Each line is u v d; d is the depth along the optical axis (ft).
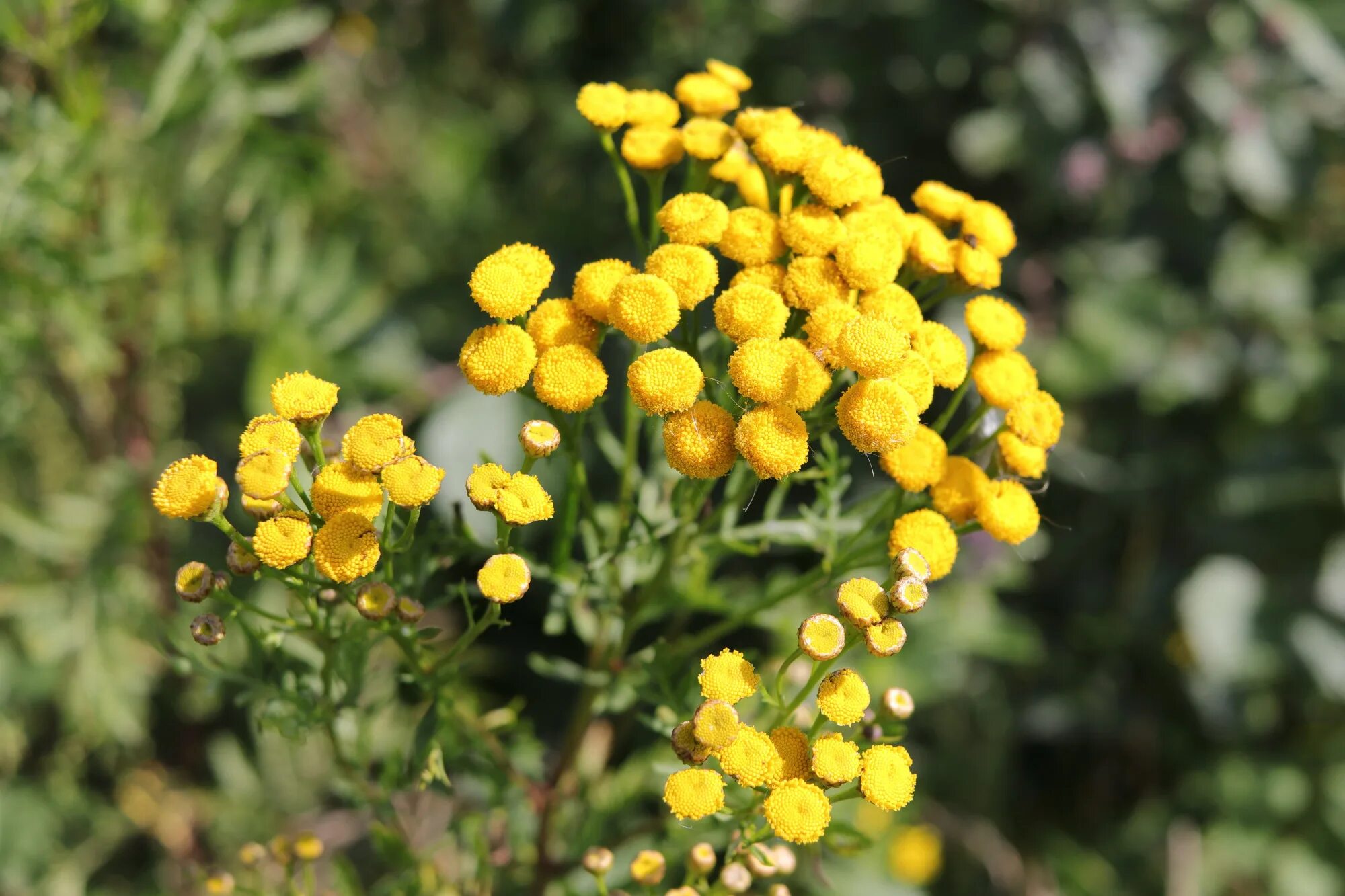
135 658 1.67
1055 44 1.79
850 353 1.12
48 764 1.82
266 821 1.73
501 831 1.33
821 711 1.11
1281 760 2.07
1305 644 1.92
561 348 1.15
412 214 2.28
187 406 1.81
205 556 1.68
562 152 2.26
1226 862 2.02
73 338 1.60
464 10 2.36
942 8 1.81
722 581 1.44
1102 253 1.94
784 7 1.94
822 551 1.25
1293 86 1.84
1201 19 1.79
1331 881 1.99
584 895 1.30
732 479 1.21
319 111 2.09
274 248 1.79
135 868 1.82
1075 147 1.80
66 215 1.55
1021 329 1.18
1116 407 2.04
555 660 1.28
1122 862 2.10
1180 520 2.04
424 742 1.19
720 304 1.14
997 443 1.19
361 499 1.11
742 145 1.24
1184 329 1.92
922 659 1.73
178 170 1.68
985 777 2.10
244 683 1.22
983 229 1.20
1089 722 2.10
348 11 2.24
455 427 1.56
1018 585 1.90
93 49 1.55
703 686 1.11
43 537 1.62
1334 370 1.92
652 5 2.04
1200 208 1.94
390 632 1.15
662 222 1.18
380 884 1.32
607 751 1.37
